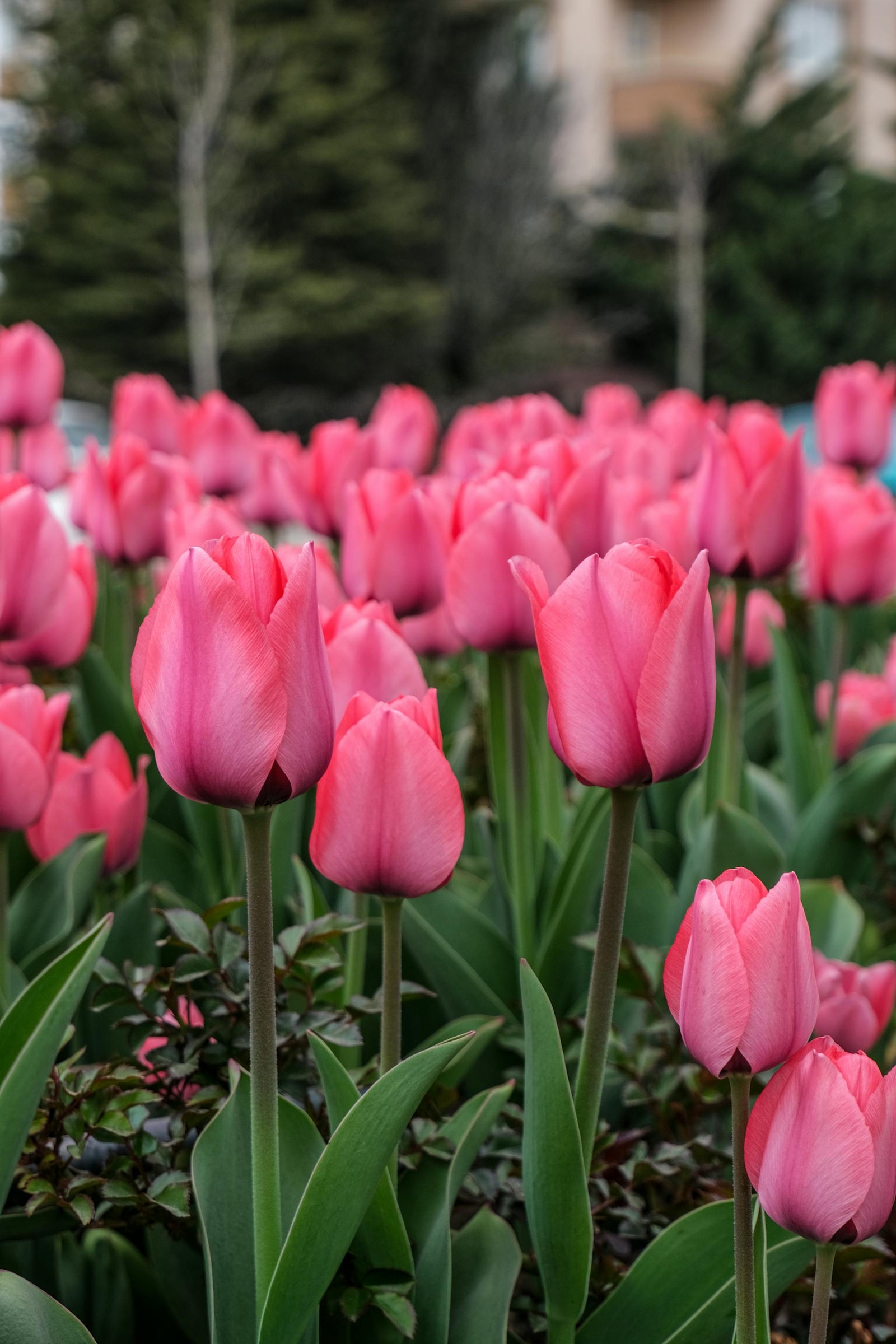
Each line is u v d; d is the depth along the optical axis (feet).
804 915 3.15
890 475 23.18
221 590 2.97
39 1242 4.83
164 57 101.09
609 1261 4.47
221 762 3.04
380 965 5.67
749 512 6.28
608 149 125.59
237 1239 3.78
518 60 113.60
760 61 115.85
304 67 106.22
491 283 111.24
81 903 5.53
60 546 5.75
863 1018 5.23
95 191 104.22
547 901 6.12
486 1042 5.09
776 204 111.65
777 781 9.27
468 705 9.47
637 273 114.73
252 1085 3.38
